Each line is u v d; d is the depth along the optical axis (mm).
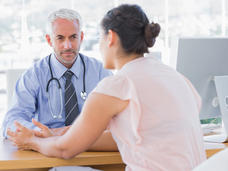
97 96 1202
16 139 1493
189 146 1199
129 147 1213
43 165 1343
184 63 1638
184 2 3760
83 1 3541
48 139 1419
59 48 1943
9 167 1320
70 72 2045
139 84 1190
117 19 1254
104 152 1437
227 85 1681
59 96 2012
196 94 1399
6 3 3457
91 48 3541
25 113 1964
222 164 814
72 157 1306
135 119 1162
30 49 3426
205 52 1661
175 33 3758
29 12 3438
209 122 1860
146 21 1273
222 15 3826
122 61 1287
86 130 1226
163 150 1166
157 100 1185
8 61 3477
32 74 2021
